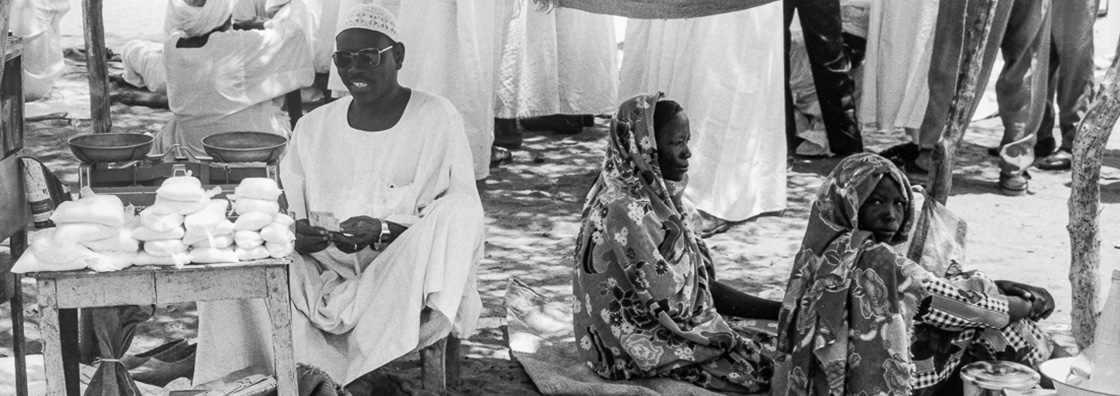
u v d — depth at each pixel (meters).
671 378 4.44
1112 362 3.51
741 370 4.38
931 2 7.94
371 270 4.16
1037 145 8.42
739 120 6.85
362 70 4.22
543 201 7.44
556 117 9.15
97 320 3.65
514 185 7.77
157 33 12.25
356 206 4.27
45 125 8.69
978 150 8.84
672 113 4.32
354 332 4.11
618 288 4.45
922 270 3.92
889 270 3.71
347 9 7.52
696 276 4.42
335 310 4.10
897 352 3.71
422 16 6.93
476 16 7.06
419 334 4.16
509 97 8.39
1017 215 7.32
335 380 4.07
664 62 7.03
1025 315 4.09
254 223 3.23
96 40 5.51
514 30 8.32
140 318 3.92
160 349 4.69
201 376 4.01
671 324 4.34
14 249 3.90
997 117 9.82
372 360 4.06
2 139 3.71
